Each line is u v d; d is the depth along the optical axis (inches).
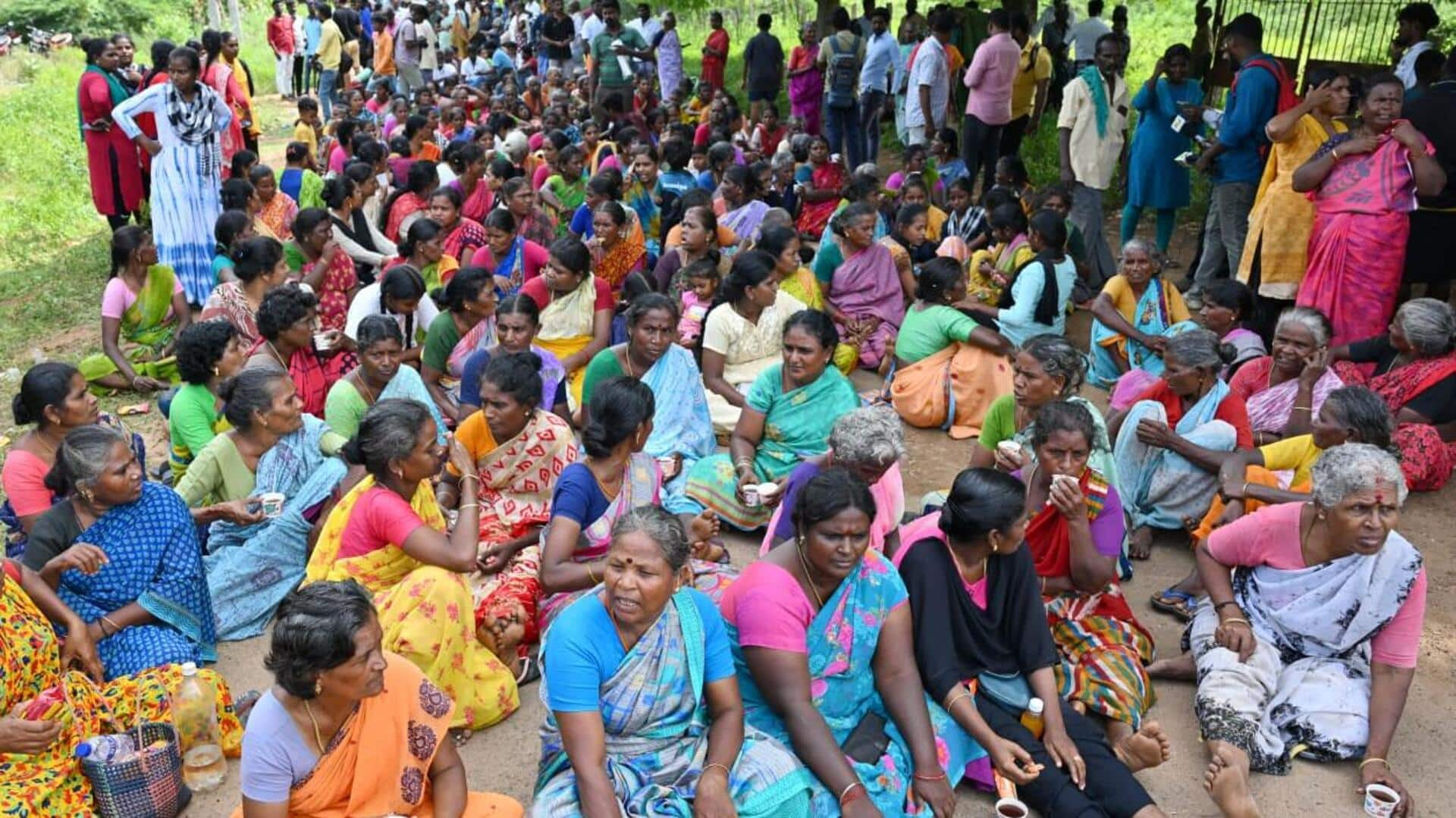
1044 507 159.8
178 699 145.0
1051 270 265.3
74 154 587.8
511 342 217.3
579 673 120.4
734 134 516.1
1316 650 152.6
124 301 293.6
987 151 442.0
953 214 353.4
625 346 221.3
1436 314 214.8
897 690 136.6
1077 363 176.2
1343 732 145.5
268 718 113.8
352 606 111.0
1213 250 320.8
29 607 140.7
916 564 141.1
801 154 442.3
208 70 457.4
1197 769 147.3
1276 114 297.6
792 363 201.3
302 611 109.6
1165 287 260.2
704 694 127.8
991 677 143.9
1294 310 210.1
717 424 242.1
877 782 131.7
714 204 374.9
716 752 124.3
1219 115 323.3
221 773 146.0
